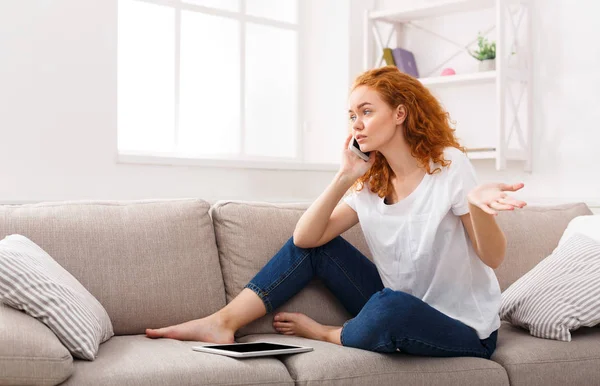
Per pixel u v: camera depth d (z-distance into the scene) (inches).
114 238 89.0
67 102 129.7
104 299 86.3
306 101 174.9
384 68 88.0
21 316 69.1
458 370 78.9
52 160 128.3
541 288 92.1
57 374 64.8
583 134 142.8
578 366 84.3
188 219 93.9
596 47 141.1
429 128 85.1
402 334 77.7
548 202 145.8
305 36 174.9
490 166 155.0
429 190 84.7
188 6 154.0
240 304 89.2
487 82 153.6
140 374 67.8
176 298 89.7
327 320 94.5
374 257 90.3
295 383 74.2
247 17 163.3
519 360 82.3
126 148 147.3
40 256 77.9
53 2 127.7
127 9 147.0
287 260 91.4
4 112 123.3
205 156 156.3
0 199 122.8
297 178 164.7
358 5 170.4
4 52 123.0
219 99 159.6
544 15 147.7
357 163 88.0
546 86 147.5
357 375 74.7
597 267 91.4
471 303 84.8
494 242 80.6
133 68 148.1
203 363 71.7
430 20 164.1
